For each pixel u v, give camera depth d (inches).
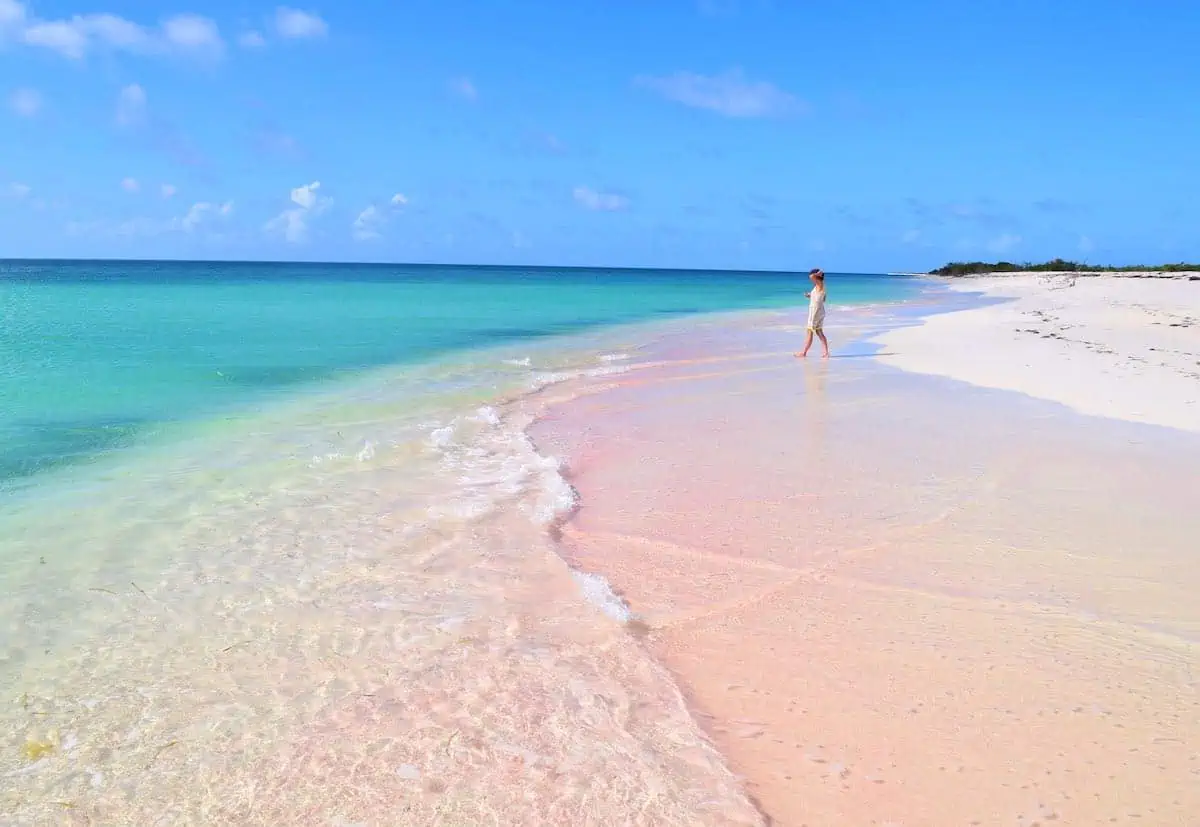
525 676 155.8
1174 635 170.2
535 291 1904.5
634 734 137.3
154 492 266.1
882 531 233.1
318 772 127.7
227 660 162.1
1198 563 207.3
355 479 285.0
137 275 2952.8
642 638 171.5
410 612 182.9
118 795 123.2
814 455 316.8
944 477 284.5
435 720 141.4
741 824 115.4
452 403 426.0
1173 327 786.8
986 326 845.2
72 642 168.6
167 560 210.7
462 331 839.7
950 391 456.1
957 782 124.3
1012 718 140.9
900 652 164.1
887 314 1182.9
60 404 398.9
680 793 122.2
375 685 152.8
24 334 711.1
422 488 275.3
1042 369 522.0
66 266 5201.8
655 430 363.9
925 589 194.1
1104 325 816.3
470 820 116.3
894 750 132.6
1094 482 277.4
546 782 124.8
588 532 234.8
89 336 705.6
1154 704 144.7
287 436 346.3
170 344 652.1
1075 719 140.4
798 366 570.3
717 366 574.6
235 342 681.0
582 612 183.3
